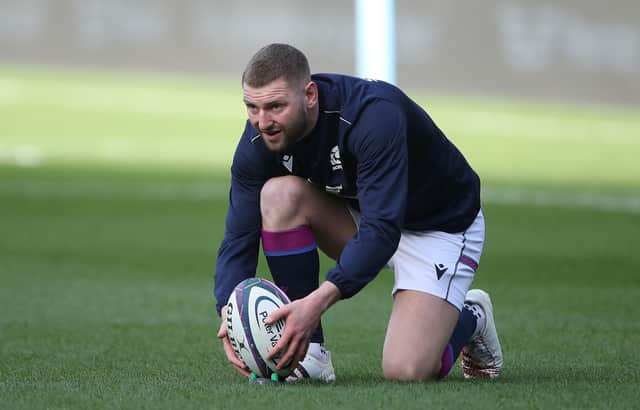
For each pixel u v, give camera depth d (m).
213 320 19.75
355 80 12.67
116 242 31.59
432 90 96.06
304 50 93.31
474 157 64.44
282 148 12.28
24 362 15.33
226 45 94.25
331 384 12.81
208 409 11.21
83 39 92.94
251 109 11.98
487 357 13.97
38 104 77.50
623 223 37.97
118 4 92.88
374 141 12.22
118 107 78.62
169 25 93.44
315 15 93.19
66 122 71.25
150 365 15.09
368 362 15.38
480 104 92.44
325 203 13.57
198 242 31.91
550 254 29.97
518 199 45.22
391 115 12.34
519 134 77.19
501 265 27.72
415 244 13.66
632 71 98.88
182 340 17.52
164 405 11.45
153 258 28.67
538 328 18.64
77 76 90.44
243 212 13.47
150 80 91.75
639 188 51.19
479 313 13.82
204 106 81.62
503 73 96.94
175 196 43.66
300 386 12.49
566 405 11.45
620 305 21.53
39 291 23.20
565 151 69.50
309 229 13.53
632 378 13.59
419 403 11.41
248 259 13.55
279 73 11.80
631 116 93.62
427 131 13.17
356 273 12.11
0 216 36.94
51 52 92.88
